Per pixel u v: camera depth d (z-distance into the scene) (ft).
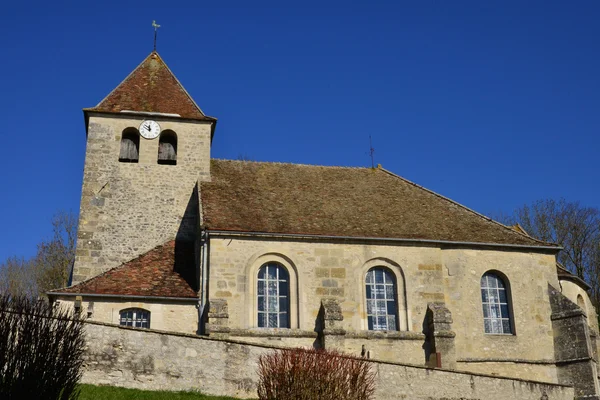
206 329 89.45
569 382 99.14
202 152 116.16
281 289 96.99
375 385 72.38
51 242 170.50
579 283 117.08
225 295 93.86
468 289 102.47
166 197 112.27
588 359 98.32
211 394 68.54
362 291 98.53
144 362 67.92
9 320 49.90
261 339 92.38
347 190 115.55
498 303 103.91
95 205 109.81
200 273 95.91
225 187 111.24
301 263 97.55
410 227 105.50
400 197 115.75
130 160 115.03
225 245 96.22
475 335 100.48
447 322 97.19
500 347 100.53
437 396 75.51
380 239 100.58
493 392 79.20
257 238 97.35
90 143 113.09
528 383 82.28
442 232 105.50
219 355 70.08
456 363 98.32
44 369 49.98
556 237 166.81
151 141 115.34
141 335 68.64
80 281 104.99
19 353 49.06
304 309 95.55
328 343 92.17
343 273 98.37
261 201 107.34
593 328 111.04
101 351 67.00
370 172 123.75
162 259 103.91
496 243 104.99
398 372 74.38
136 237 109.19
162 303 93.45
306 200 109.81
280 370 62.90
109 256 107.45
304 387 61.82
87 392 62.03
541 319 103.24
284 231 98.37
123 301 92.63
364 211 108.68
